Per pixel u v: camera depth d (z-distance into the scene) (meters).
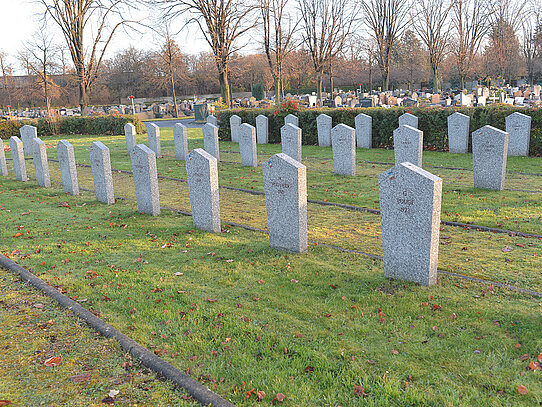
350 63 71.19
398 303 5.45
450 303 5.41
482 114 17.59
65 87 67.00
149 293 6.01
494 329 4.75
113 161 19.59
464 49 53.31
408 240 6.01
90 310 5.55
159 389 3.91
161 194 12.92
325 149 20.83
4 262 7.25
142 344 4.72
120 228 9.35
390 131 20.33
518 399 3.64
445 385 3.86
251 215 10.27
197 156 8.74
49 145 26.36
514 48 58.09
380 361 4.27
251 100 54.53
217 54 41.62
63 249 7.98
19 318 5.29
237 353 4.48
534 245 7.43
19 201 12.31
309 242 8.05
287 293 5.88
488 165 11.38
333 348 4.52
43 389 3.91
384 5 50.72
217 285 6.25
